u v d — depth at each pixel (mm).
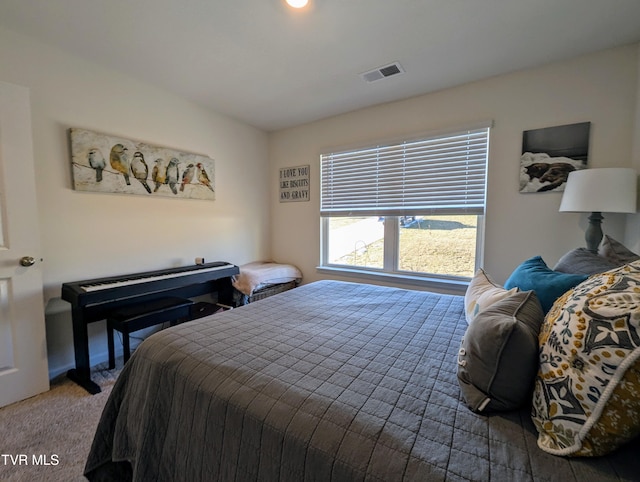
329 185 3299
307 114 3133
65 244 2066
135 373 1177
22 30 1789
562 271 1322
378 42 1889
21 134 1729
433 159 2650
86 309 2027
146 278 2244
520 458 624
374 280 3039
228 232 3242
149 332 2664
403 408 786
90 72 2135
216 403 893
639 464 595
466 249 2619
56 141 1997
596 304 660
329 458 684
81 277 2150
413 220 2857
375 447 672
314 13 1630
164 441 1017
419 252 2844
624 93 1913
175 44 1927
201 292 2896
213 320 1450
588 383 611
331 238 3402
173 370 1046
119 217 2342
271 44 1918
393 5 1561
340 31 1783
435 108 2590
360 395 841
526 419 741
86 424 1596
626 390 567
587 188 1726
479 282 1509
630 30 1751
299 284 3559
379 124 2891
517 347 749
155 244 2586
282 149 3617
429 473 603
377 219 3062
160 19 1684
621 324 594
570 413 629
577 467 595
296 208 3559
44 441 1469
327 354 1101
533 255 2252
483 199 2449
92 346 2279
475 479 582
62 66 2002
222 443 859
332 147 3191
